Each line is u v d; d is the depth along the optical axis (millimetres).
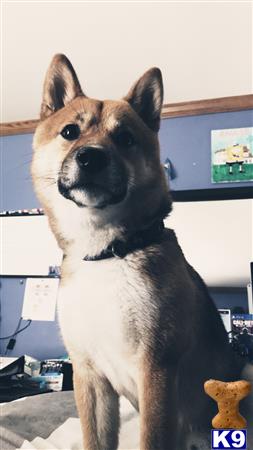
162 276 659
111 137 746
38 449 760
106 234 695
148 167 761
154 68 841
